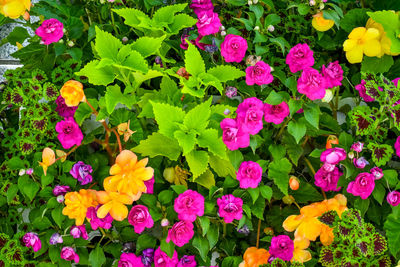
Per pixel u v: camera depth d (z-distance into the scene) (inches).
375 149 44.1
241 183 44.4
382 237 43.4
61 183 46.7
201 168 44.3
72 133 45.8
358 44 46.8
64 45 48.6
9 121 54.2
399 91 43.9
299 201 46.8
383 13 45.9
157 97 46.4
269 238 46.0
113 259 47.5
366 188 44.0
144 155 45.4
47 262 47.1
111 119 47.0
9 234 49.3
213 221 46.3
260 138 45.9
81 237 46.6
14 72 49.5
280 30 49.7
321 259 44.2
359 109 44.7
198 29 46.8
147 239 46.4
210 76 45.0
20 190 46.8
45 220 46.8
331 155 44.0
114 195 44.1
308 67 46.2
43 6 51.8
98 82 44.8
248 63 46.8
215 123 45.3
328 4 47.5
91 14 51.9
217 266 47.1
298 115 46.2
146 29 47.4
